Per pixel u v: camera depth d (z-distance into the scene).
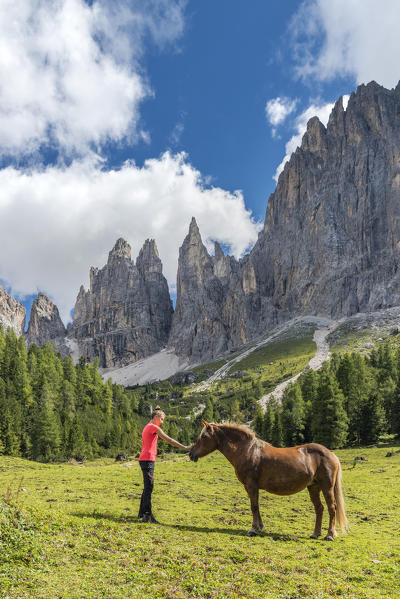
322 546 13.17
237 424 15.43
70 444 107.19
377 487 33.53
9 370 149.88
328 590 9.30
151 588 8.60
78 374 186.75
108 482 27.39
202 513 17.94
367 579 10.23
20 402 128.50
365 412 85.75
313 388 117.69
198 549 11.38
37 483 26.73
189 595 8.57
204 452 14.97
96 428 141.88
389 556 12.43
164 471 38.03
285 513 20.55
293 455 14.58
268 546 12.38
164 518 15.84
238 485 30.77
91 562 9.70
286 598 8.80
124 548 10.78
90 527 12.12
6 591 7.82
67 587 8.30
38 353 192.50
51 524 11.70
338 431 81.00
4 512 11.33
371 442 84.00
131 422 166.75
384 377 110.31
